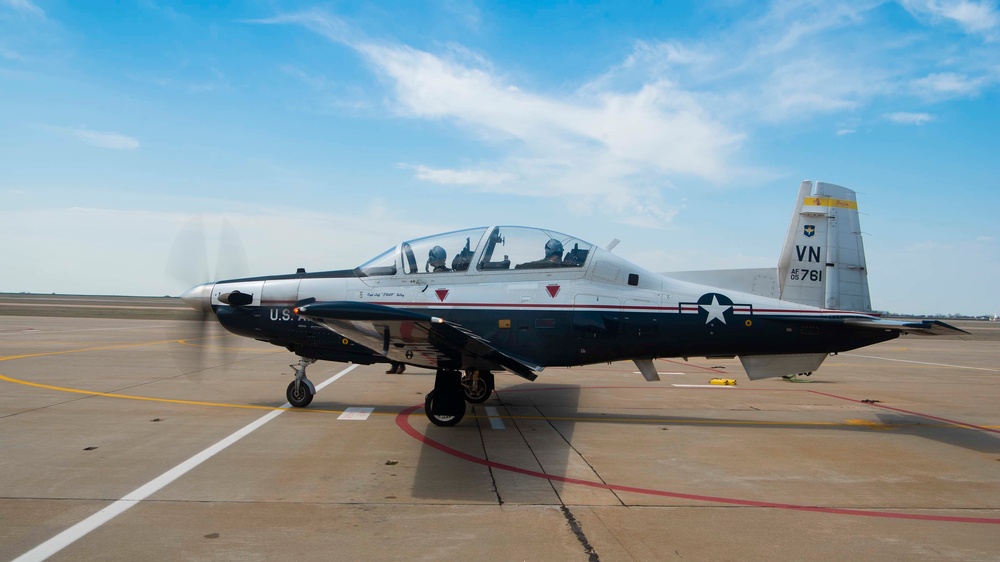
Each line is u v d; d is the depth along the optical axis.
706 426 7.71
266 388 9.90
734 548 3.72
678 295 8.02
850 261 8.88
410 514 4.21
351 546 3.62
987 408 9.56
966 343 31.34
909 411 9.20
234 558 3.42
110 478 4.89
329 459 5.62
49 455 5.56
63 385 9.86
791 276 8.75
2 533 3.72
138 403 8.35
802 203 8.90
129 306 57.69
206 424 7.05
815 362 8.32
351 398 9.10
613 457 5.96
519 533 3.89
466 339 5.80
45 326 25.95
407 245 8.17
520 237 8.08
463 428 7.18
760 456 6.14
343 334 6.19
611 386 11.43
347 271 8.28
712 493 4.85
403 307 7.85
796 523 4.20
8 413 7.53
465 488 4.84
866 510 4.51
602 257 8.05
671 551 3.65
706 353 8.15
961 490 5.07
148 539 3.66
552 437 6.80
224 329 8.55
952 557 3.65
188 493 4.55
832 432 7.49
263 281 8.32
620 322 7.80
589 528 4.01
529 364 7.40
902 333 8.02
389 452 5.94
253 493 4.59
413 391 9.82
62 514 4.07
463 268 7.96
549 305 7.78
